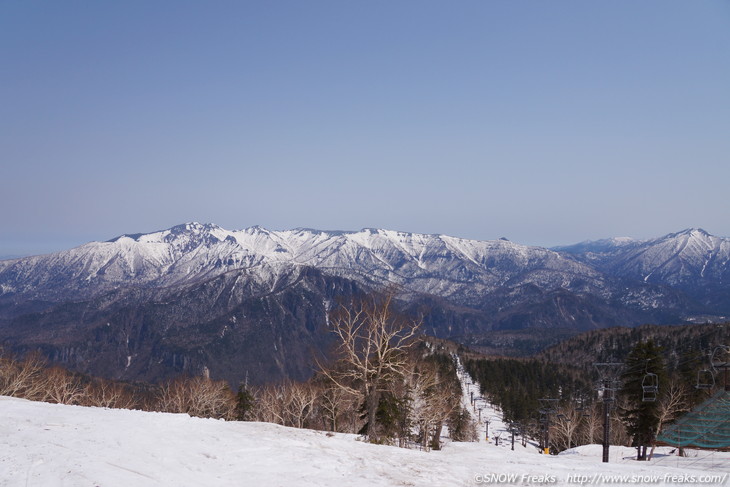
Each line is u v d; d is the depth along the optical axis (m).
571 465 20.31
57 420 17.47
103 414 19.28
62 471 12.65
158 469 13.88
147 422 18.50
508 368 147.75
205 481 13.69
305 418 65.44
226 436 18.17
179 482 13.25
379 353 33.06
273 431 20.20
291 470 15.34
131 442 15.79
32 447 14.10
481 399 133.75
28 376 56.59
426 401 55.41
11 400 21.27
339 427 58.53
